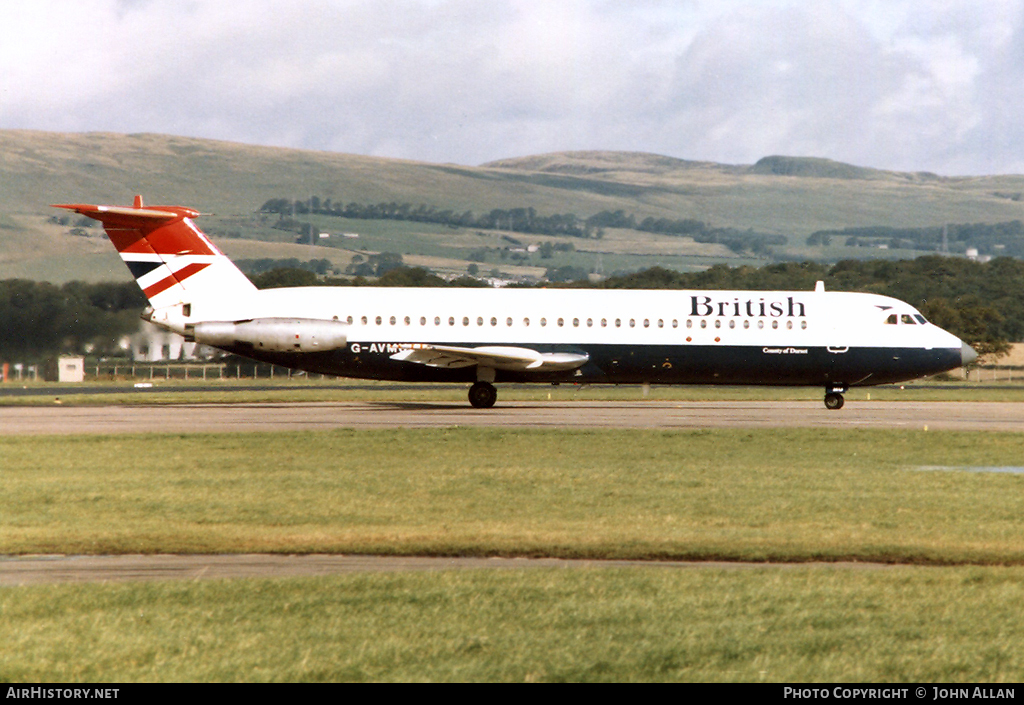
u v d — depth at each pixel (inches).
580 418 5541.3
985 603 1788.9
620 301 6284.5
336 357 6102.4
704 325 6274.6
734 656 1512.1
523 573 1987.0
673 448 4136.3
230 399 6988.2
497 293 6264.8
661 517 2637.8
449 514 2659.9
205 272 6097.4
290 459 3722.9
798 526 2534.5
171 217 6013.8
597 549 2229.3
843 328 6343.5
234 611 1702.8
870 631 1628.9
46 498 2871.6
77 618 1662.2
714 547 2261.3
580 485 3144.7
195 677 1414.9
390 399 7121.1
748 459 3836.1
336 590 1839.3
